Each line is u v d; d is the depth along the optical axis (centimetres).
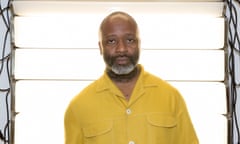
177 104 112
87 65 132
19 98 132
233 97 138
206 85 132
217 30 132
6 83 137
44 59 132
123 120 106
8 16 137
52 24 131
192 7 131
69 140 112
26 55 132
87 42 132
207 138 133
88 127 108
